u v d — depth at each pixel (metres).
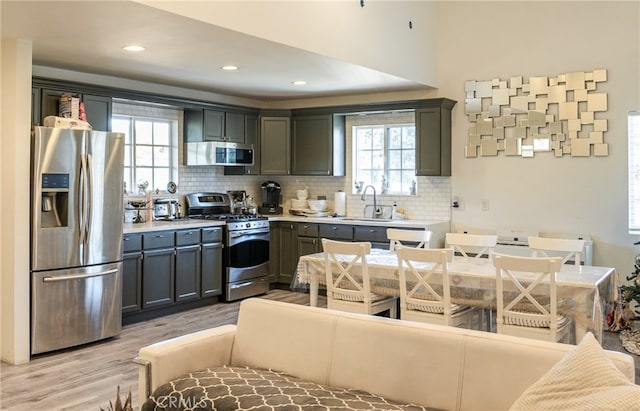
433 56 6.76
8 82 4.39
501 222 6.52
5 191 4.45
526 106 6.34
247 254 6.78
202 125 6.76
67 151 4.65
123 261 5.43
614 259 5.90
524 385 2.29
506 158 6.48
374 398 2.51
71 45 4.54
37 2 3.45
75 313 4.76
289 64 5.30
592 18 5.97
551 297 3.62
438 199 6.94
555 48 6.18
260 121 7.55
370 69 5.57
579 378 1.92
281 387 2.57
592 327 3.62
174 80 6.16
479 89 6.61
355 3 5.34
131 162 6.48
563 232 6.16
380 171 7.45
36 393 3.81
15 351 4.41
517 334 3.75
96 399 3.71
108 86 5.58
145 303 5.66
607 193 5.93
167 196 6.77
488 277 3.92
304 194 7.77
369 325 2.70
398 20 6.02
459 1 6.73
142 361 2.70
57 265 4.63
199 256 6.25
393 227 6.52
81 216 4.75
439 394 2.45
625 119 5.82
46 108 5.09
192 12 3.80
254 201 7.95
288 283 7.31
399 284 4.25
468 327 4.27
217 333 3.00
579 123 6.05
